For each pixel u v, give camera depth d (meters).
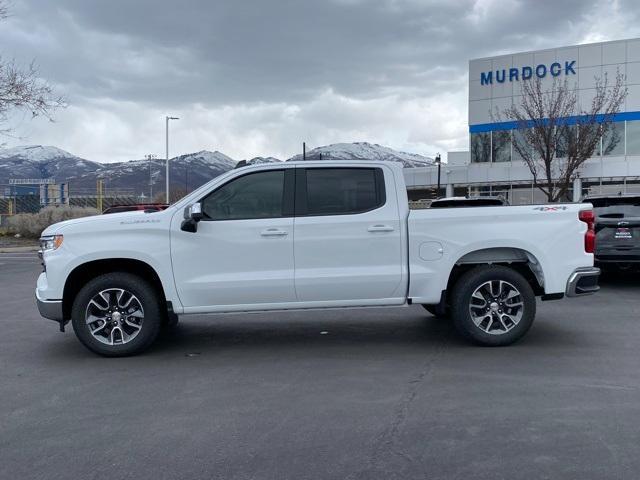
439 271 6.93
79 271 6.92
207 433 4.62
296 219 6.86
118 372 6.34
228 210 6.91
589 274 7.00
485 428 4.61
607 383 5.66
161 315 7.11
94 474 3.97
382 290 6.92
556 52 34.25
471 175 37.22
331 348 7.24
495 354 6.79
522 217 6.98
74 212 29.36
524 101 29.75
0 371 6.43
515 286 6.97
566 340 7.36
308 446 4.34
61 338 8.01
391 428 4.65
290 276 6.82
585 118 28.84
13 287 13.28
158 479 3.89
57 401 5.44
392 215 6.93
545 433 4.49
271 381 5.93
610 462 4.00
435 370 6.19
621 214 11.25
